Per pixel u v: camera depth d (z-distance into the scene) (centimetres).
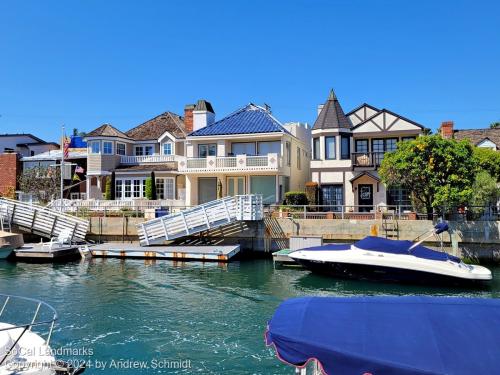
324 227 2614
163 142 4159
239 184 3441
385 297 701
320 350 553
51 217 2925
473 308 625
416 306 638
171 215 2731
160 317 1392
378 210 2802
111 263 2405
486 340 543
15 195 3997
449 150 2284
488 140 3288
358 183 3281
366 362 526
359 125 3312
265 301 1603
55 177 3966
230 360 1055
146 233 2745
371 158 3216
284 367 1016
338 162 3316
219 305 1542
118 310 1468
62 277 2020
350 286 1877
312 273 2127
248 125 3534
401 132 3228
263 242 2716
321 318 617
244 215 2617
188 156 3559
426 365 511
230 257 2475
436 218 2459
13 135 5394
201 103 4044
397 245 1977
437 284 1889
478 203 2406
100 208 3369
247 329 1277
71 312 1440
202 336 1217
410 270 1888
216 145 3512
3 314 1402
